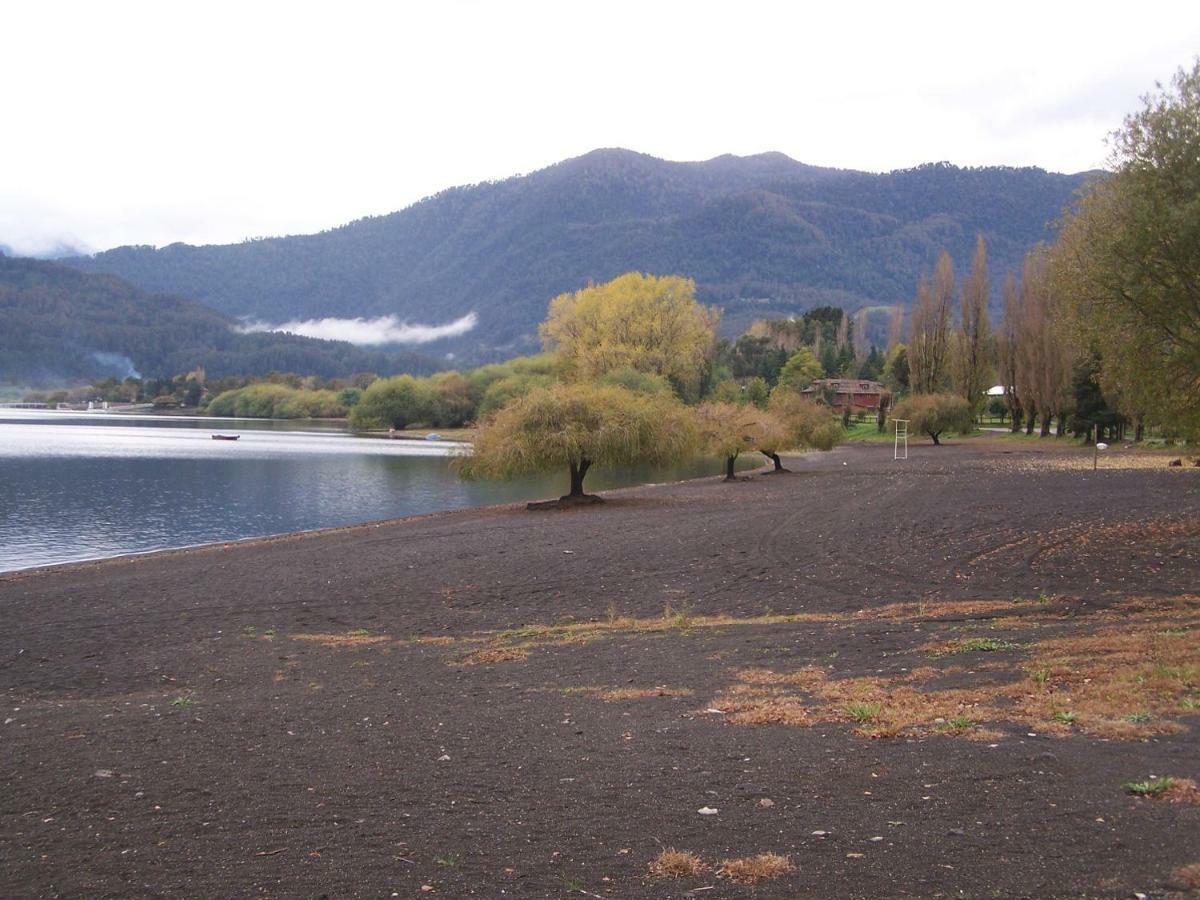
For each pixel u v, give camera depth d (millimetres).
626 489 49938
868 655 11945
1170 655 10281
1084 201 21172
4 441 100562
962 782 6879
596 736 8953
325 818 6996
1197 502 30781
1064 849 5621
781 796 6883
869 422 126625
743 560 22172
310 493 51844
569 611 17500
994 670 10461
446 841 6387
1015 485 40625
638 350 83125
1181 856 5418
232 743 9461
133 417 198125
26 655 15914
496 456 37625
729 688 10695
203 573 24328
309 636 16344
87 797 7828
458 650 14367
